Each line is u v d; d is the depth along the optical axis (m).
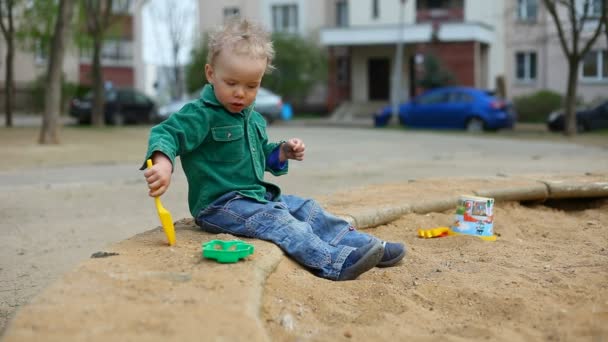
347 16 35.84
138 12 40.25
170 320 2.25
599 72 30.34
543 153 13.77
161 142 3.22
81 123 26.20
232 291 2.58
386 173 9.75
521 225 4.97
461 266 3.83
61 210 6.70
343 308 3.04
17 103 34.12
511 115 21.72
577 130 21.39
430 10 32.91
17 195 7.79
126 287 2.57
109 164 11.76
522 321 2.91
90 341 2.06
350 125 26.98
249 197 3.54
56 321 2.20
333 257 3.43
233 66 3.32
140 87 41.25
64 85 33.66
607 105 21.48
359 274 3.46
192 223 3.98
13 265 4.54
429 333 2.77
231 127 3.54
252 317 2.33
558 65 31.88
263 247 3.29
